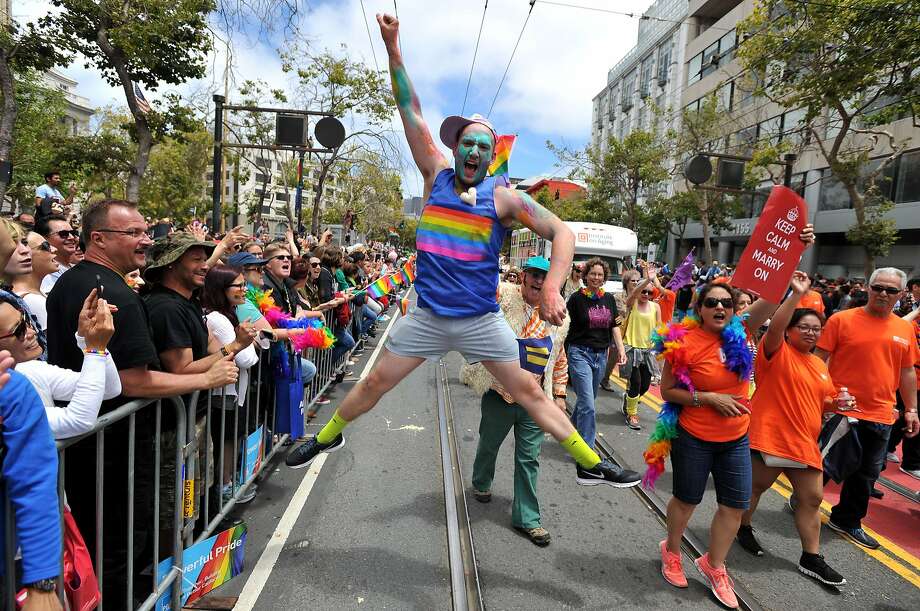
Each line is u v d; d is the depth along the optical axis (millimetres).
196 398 2791
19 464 1509
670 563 3197
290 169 24547
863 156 14086
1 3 10109
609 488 4512
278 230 32594
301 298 5832
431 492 4195
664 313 7629
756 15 12484
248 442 3732
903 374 4020
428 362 9102
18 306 2029
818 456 3287
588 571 3268
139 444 2441
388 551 3338
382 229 37969
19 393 1522
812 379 3316
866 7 8922
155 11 10539
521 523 3619
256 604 2777
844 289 12977
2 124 10156
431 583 3049
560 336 4055
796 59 12008
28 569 1515
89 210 2377
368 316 10523
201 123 13242
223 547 2916
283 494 4062
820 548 3738
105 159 13758
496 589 3027
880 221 14828
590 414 4961
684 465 3074
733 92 29078
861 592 3219
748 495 3010
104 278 2316
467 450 5152
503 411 3734
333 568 3131
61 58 10852
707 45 33062
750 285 3254
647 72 44750
